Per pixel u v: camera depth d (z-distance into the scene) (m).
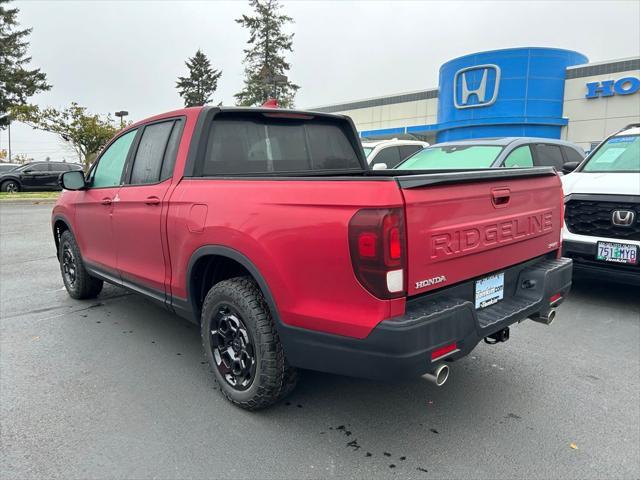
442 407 3.10
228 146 3.56
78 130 30.23
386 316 2.25
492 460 2.56
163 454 2.61
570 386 3.37
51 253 8.48
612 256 4.70
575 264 5.01
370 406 3.12
